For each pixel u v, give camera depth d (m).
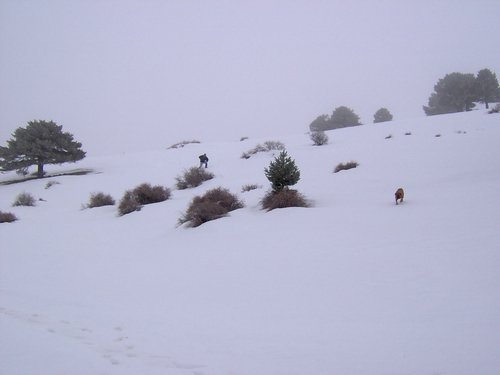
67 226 15.68
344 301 5.36
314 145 28.33
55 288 7.73
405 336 4.16
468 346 3.78
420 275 5.77
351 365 3.69
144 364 3.98
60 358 4.15
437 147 19.03
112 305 6.36
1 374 3.76
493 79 49.28
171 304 6.17
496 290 4.92
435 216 8.55
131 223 14.53
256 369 3.77
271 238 9.07
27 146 30.81
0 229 16.33
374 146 23.23
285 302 5.65
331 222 9.50
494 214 7.95
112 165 34.78
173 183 23.58
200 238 10.42
